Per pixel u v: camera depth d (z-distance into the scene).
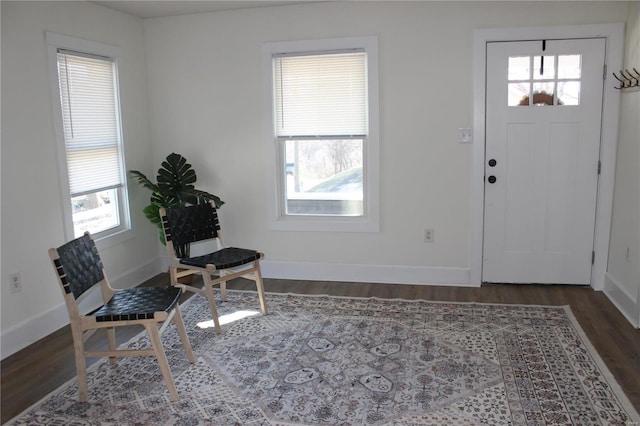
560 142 4.04
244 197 4.65
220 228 4.30
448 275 4.35
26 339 3.36
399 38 4.13
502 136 4.10
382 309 3.82
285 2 4.15
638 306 3.35
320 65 4.31
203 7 4.25
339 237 4.50
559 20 3.88
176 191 4.42
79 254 2.73
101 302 4.07
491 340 3.23
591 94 3.93
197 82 4.58
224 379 2.85
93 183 4.05
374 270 4.47
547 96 4.00
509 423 2.38
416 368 2.91
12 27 3.25
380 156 4.30
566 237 4.15
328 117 4.37
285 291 4.29
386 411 2.51
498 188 4.17
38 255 3.47
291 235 4.61
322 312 3.78
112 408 2.59
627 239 3.61
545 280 4.24
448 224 4.29
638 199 3.38
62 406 2.62
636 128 3.49
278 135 4.50
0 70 3.17
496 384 2.72
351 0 4.15
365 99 4.28
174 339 3.36
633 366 2.87
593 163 4.01
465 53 4.05
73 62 3.82
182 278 4.48
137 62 4.54
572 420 2.39
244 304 3.99
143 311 2.61
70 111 3.80
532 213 4.16
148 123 4.72
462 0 3.99
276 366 2.98
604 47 3.87
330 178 4.51
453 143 4.18
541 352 3.06
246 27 4.39
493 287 4.26
